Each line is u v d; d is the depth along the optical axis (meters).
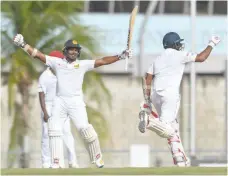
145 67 123.31
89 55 116.19
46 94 52.50
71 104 43.25
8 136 130.38
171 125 43.38
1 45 115.06
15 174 33.50
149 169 34.75
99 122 120.31
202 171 33.72
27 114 117.06
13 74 114.38
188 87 137.12
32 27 113.94
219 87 145.00
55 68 43.03
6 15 114.62
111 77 142.88
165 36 43.69
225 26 143.25
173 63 43.16
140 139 144.25
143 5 143.62
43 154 53.19
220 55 140.12
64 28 115.12
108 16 142.12
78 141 115.38
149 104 43.97
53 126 43.44
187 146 136.75
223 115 145.62
